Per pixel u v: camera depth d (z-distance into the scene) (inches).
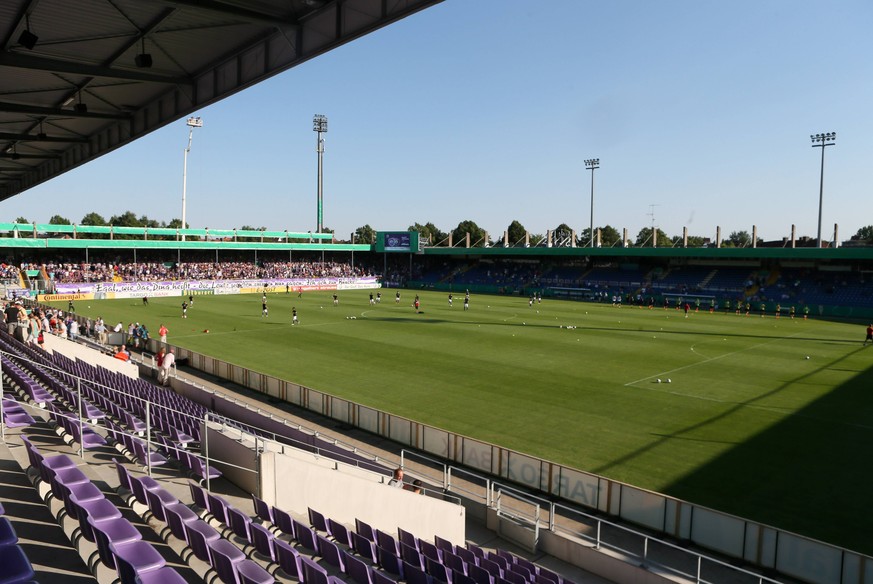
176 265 3668.8
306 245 4055.1
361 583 352.2
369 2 521.7
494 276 3983.8
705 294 3006.9
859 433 844.6
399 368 1272.1
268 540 354.0
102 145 1152.8
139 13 597.6
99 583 285.0
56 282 2923.2
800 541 472.4
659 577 457.4
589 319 2233.0
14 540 273.6
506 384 1131.3
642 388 1105.4
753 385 1136.2
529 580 418.9
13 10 574.6
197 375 1182.3
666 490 655.8
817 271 2935.5
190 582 318.3
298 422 894.4
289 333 1768.0
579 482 618.5
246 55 707.4
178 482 478.0
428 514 558.9
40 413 601.9
